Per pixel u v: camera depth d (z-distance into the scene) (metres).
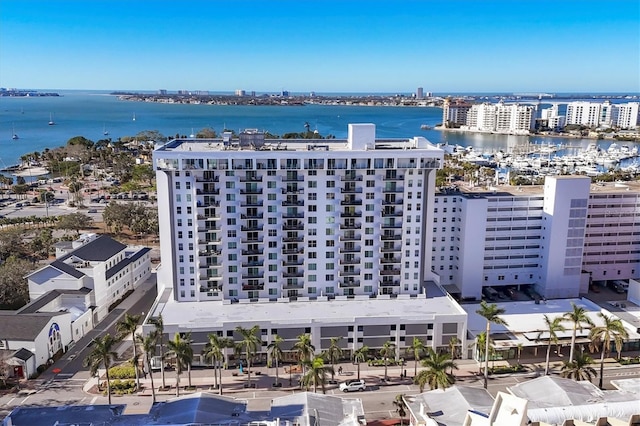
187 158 112.88
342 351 113.06
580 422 63.59
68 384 102.31
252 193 117.56
